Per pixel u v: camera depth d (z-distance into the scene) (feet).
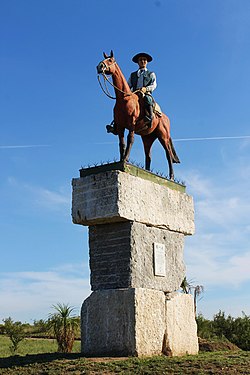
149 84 44.27
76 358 37.93
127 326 38.29
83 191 40.93
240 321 84.38
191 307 45.27
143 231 41.42
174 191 45.80
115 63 41.50
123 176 39.78
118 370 33.06
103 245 41.19
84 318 40.27
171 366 34.14
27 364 36.52
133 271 39.65
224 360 36.29
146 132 44.55
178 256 45.37
